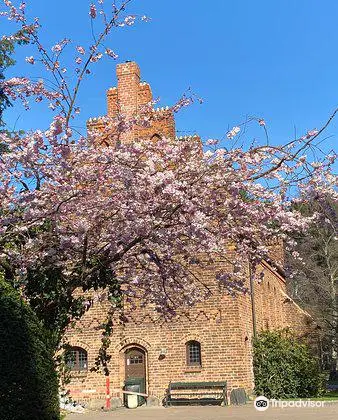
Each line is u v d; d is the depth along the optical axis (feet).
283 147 27.76
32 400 26.40
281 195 28.27
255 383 78.69
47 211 28.17
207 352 71.36
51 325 30.63
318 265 114.32
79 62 31.53
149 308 73.31
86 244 29.12
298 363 81.10
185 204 26.09
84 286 31.32
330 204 28.04
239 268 32.40
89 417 58.59
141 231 28.17
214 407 66.85
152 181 26.23
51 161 26.50
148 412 63.00
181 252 31.04
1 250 29.43
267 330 85.76
